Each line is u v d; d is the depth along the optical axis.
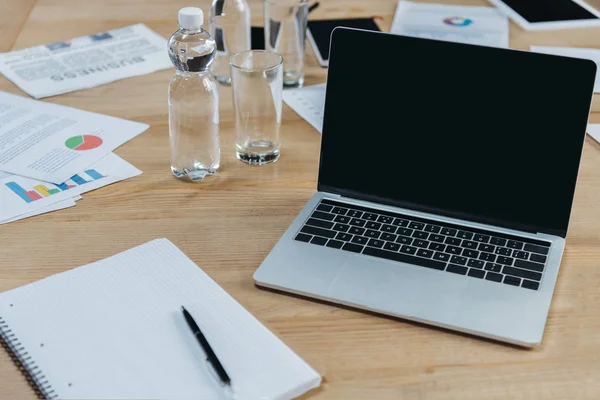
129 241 0.92
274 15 1.32
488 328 0.76
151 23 1.61
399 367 0.73
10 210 0.97
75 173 1.06
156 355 0.72
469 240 0.90
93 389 0.68
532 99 0.90
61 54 1.45
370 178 0.97
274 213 0.98
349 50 0.96
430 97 0.94
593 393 0.70
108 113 1.24
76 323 0.76
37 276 0.85
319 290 0.81
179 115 1.04
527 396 0.70
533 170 0.90
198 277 0.84
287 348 0.74
